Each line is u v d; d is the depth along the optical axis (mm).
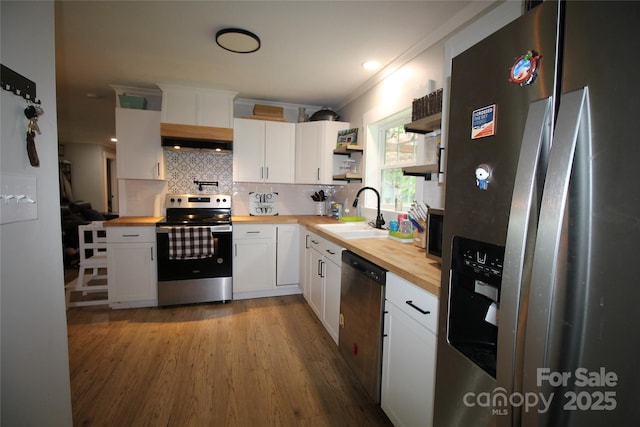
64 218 4809
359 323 1785
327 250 2402
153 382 1861
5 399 779
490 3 1662
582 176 549
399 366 1415
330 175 3432
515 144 709
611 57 510
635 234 483
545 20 627
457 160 911
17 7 838
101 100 3857
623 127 495
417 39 2182
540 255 597
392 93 2664
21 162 852
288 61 2574
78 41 2285
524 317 658
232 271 3189
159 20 2002
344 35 2143
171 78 3010
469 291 935
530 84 664
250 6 1831
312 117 3576
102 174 7848
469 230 871
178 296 3014
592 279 542
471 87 846
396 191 2852
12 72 805
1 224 765
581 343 560
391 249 1814
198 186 3613
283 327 2637
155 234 2959
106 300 3082
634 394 493
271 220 3289
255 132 3486
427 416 1208
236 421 1570
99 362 2066
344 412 1654
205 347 2283
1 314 767
